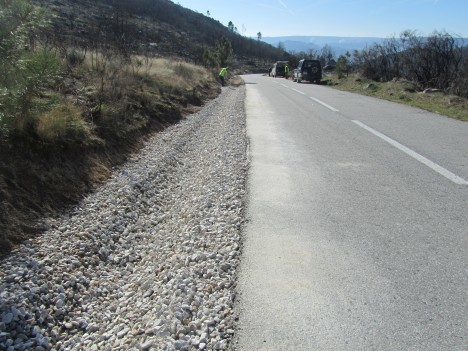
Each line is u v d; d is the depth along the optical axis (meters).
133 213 5.81
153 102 12.27
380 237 4.14
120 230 5.30
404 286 3.28
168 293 3.51
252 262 3.78
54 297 3.71
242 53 95.50
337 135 9.39
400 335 2.73
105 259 4.61
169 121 12.32
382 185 5.73
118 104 10.01
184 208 5.88
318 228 4.42
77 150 6.93
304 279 3.45
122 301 3.73
